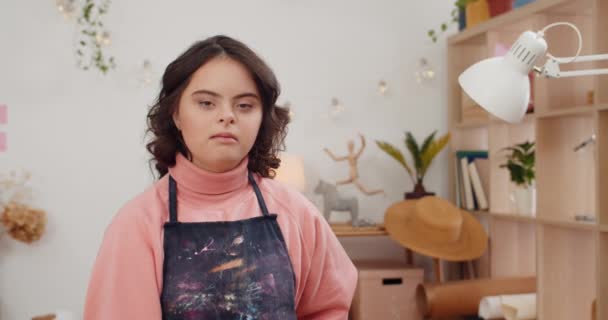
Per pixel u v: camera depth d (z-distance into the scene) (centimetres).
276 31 385
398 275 352
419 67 407
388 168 402
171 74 106
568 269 310
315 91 390
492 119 351
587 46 310
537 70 149
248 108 106
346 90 396
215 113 103
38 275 348
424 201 350
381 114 401
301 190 348
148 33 365
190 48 106
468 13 377
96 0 356
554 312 307
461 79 153
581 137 314
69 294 352
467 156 381
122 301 97
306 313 123
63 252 352
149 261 100
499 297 315
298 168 351
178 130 113
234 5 378
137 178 362
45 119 350
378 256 402
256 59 104
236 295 103
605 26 270
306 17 390
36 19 349
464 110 381
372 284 347
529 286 329
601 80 269
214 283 103
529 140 359
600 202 267
